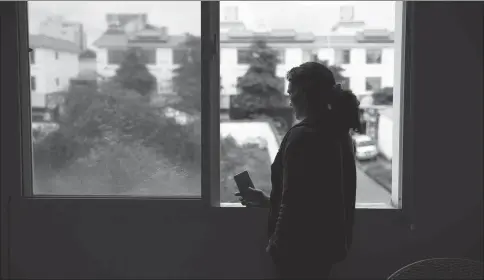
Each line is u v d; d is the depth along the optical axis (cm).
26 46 231
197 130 233
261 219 229
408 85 222
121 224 233
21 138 233
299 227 151
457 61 221
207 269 233
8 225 233
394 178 231
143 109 233
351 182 164
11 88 229
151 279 235
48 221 233
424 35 221
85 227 233
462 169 225
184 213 231
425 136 224
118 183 237
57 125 235
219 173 233
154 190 237
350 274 231
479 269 137
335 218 155
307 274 157
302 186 150
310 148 151
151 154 235
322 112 158
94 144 236
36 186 238
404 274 141
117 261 234
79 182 237
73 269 235
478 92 221
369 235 229
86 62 231
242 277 233
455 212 226
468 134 223
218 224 230
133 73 231
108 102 233
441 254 228
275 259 160
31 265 235
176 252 233
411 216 226
